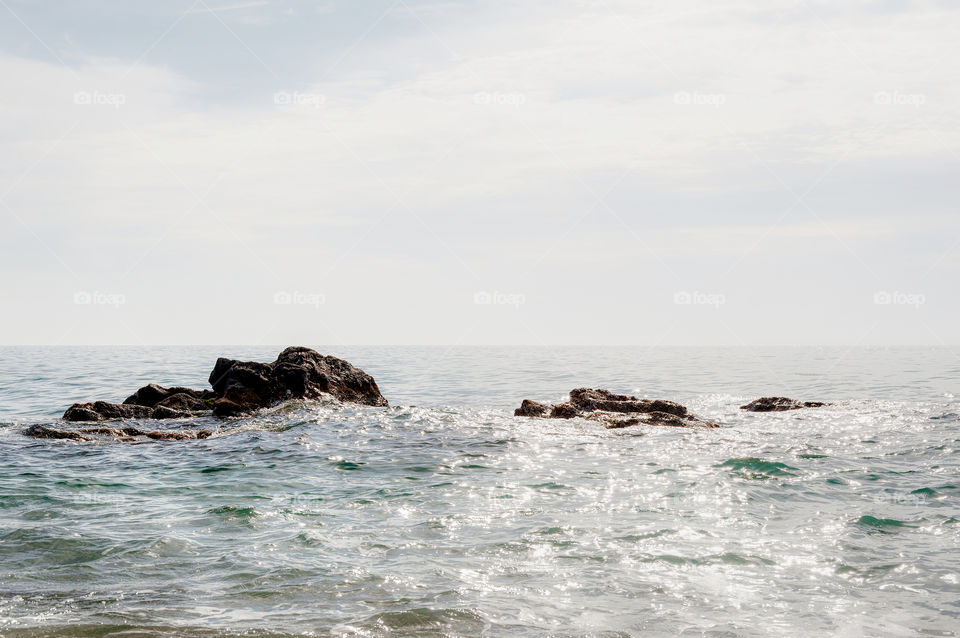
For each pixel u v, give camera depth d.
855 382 41.75
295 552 10.36
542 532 11.35
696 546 10.64
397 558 10.09
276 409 25.09
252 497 13.84
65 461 17.58
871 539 10.96
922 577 9.32
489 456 17.78
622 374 50.09
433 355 95.38
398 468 16.48
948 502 13.13
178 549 10.49
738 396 34.75
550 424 22.56
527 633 7.62
